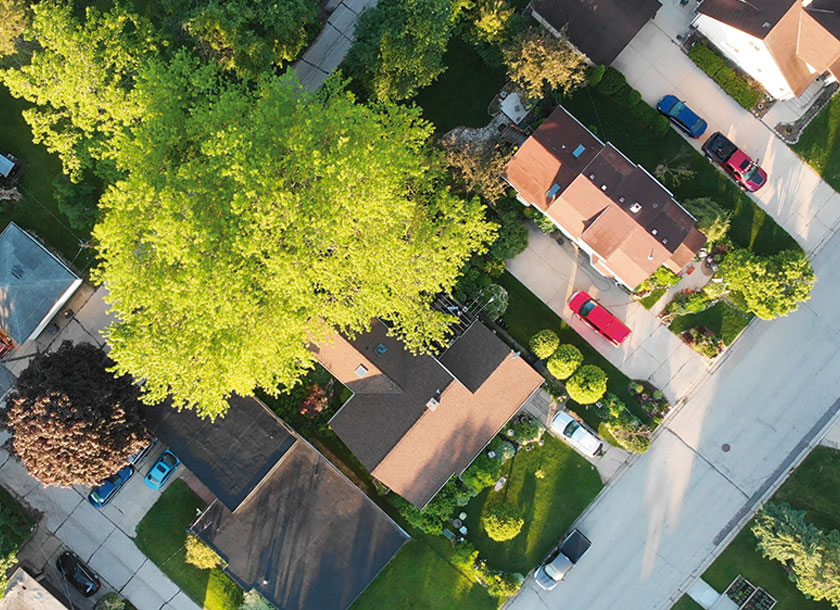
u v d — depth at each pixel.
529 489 49.75
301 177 37.38
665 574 49.88
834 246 48.81
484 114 48.56
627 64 48.34
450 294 43.41
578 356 47.44
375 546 47.78
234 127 36.41
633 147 48.56
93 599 50.00
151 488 49.91
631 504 49.91
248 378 39.25
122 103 40.72
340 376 46.41
